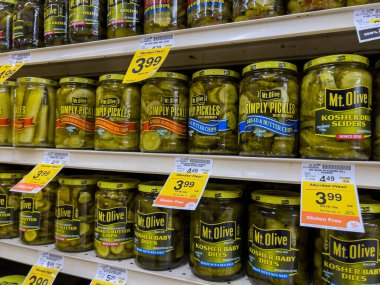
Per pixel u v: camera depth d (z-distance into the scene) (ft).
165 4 2.79
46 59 3.20
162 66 3.97
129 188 3.11
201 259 2.60
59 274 4.69
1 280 3.59
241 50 3.26
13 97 3.60
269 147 2.33
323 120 2.16
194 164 2.55
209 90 2.61
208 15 2.61
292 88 2.38
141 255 2.81
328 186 2.10
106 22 3.23
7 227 3.63
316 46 3.10
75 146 3.20
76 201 3.25
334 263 2.22
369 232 2.17
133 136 3.02
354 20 2.11
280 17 2.30
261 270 2.42
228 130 2.60
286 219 2.41
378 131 2.23
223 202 2.64
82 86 3.29
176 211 2.86
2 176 3.67
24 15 3.51
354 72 2.13
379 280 2.15
